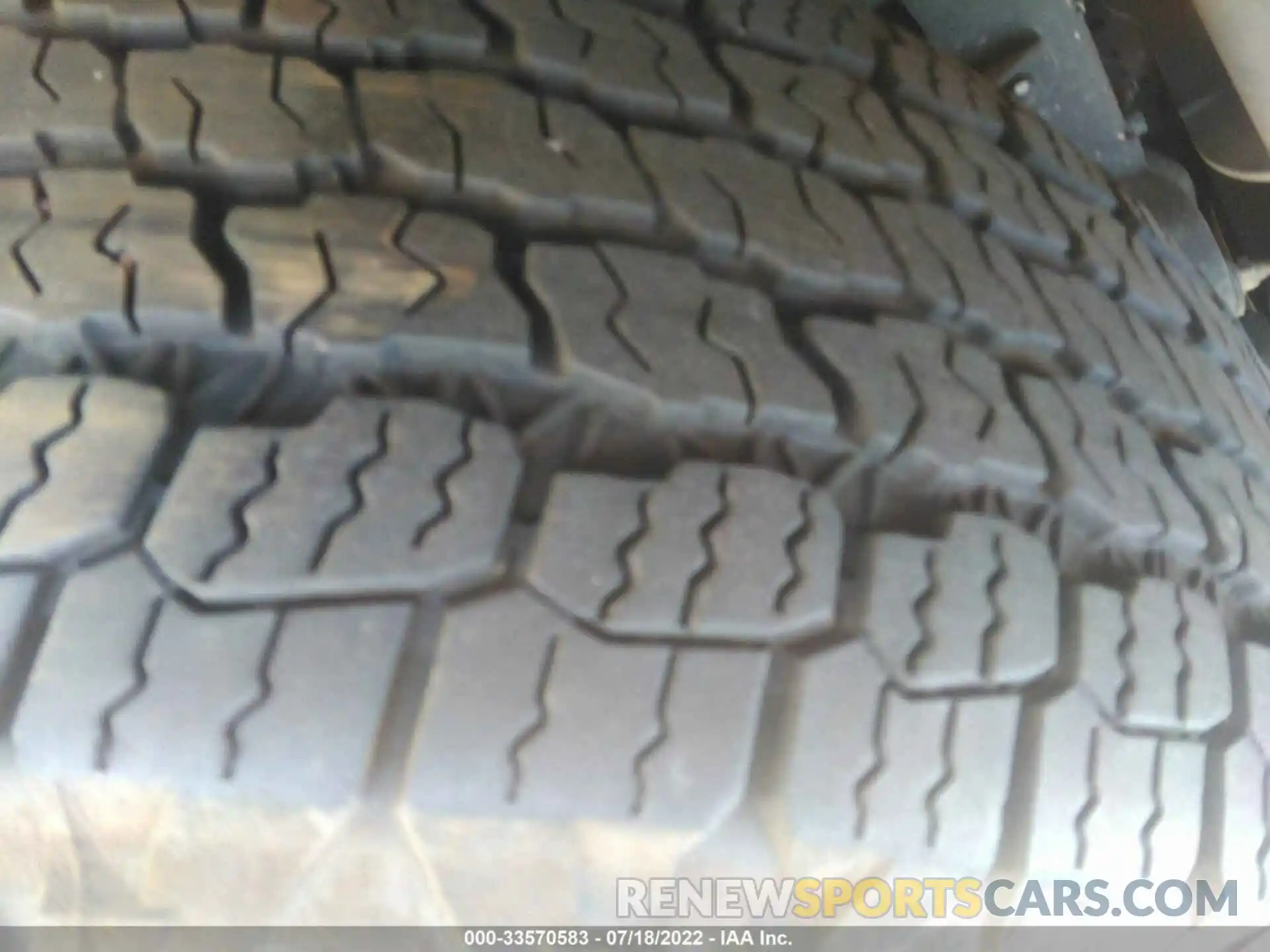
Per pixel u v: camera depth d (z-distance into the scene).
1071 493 0.75
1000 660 0.66
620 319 0.66
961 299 0.81
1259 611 0.87
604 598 0.58
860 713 0.61
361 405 0.60
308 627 0.54
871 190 0.86
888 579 0.65
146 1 0.72
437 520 0.57
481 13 0.79
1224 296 1.28
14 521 0.55
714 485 0.63
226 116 0.67
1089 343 0.87
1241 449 0.96
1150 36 1.37
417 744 0.54
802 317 0.74
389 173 0.68
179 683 0.53
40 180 0.65
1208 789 0.74
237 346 0.61
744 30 0.92
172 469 0.57
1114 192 1.12
